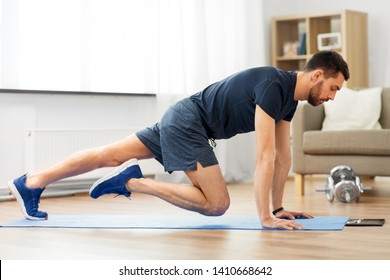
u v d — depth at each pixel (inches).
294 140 223.0
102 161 154.6
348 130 211.6
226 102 140.7
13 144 224.8
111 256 113.1
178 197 143.9
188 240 128.7
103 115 248.7
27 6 226.7
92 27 242.8
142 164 253.3
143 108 260.7
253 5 292.8
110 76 249.9
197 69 267.9
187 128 142.6
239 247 119.8
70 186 238.8
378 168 209.5
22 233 140.6
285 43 309.9
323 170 217.3
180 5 262.1
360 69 293.4
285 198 213.8
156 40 257.8
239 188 256.4
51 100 233.9
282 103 137.4
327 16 297.0
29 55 228.1
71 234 138.6
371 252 113.7
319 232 136.0
